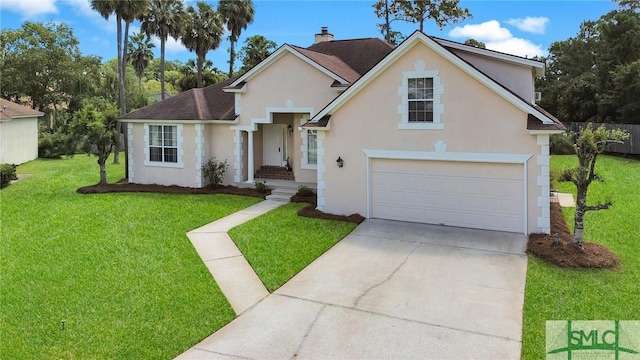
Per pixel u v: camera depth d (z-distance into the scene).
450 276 10.50
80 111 22.12
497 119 13.40
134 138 22.58
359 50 23.25
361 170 15.58
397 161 15.12
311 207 16.91
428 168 14.70
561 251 11.45
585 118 38.56
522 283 9.98
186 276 10.61
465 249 12.33
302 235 13.70
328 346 7.61
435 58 14.02
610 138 11.23
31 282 10.18
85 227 14.62
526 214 13.32
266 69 20.08
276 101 20.02
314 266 11.33
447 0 39.78
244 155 21.58
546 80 45.31
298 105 19.56
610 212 15.77
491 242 12.81
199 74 48.44
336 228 14.43
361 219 15.33
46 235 13.78
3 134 30.23
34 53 46.91
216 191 20.56
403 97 14.62
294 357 7.30
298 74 19.42
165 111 22.05
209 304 9.20
